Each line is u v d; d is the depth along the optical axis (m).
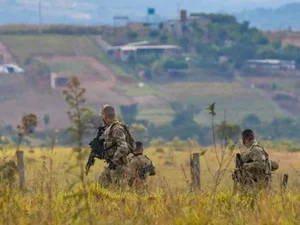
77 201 25.97
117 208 27.30
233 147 25.59
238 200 29.70
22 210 24.23
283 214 25.27
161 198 29.06
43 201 26.86
